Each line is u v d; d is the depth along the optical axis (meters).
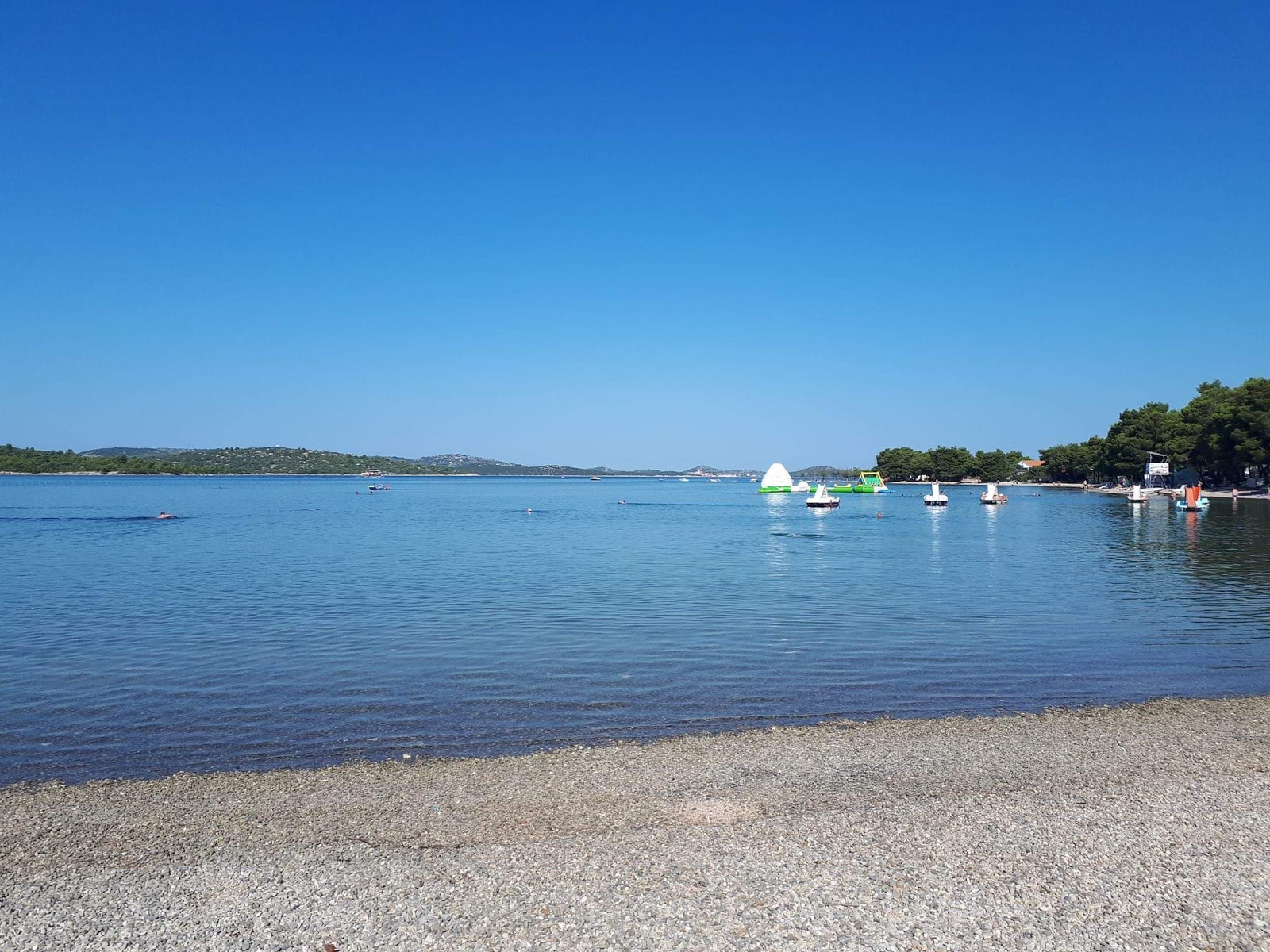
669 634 26.34
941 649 24.11
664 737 16.17
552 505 148.50
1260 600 34.00
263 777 13.91
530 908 9.42
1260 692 19.67
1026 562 49.78
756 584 39.19
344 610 31.17
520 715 17.64
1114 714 17.56
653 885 9.91
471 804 12.66
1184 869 10.24
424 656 23.17
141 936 8.95
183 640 25.33
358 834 11.60
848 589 37.47
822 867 10.34
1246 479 137.88
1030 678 20.88
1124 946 8.62
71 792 13.29
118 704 18.42
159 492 193.62
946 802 12.55
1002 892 9.70
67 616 29.72
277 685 20.06
